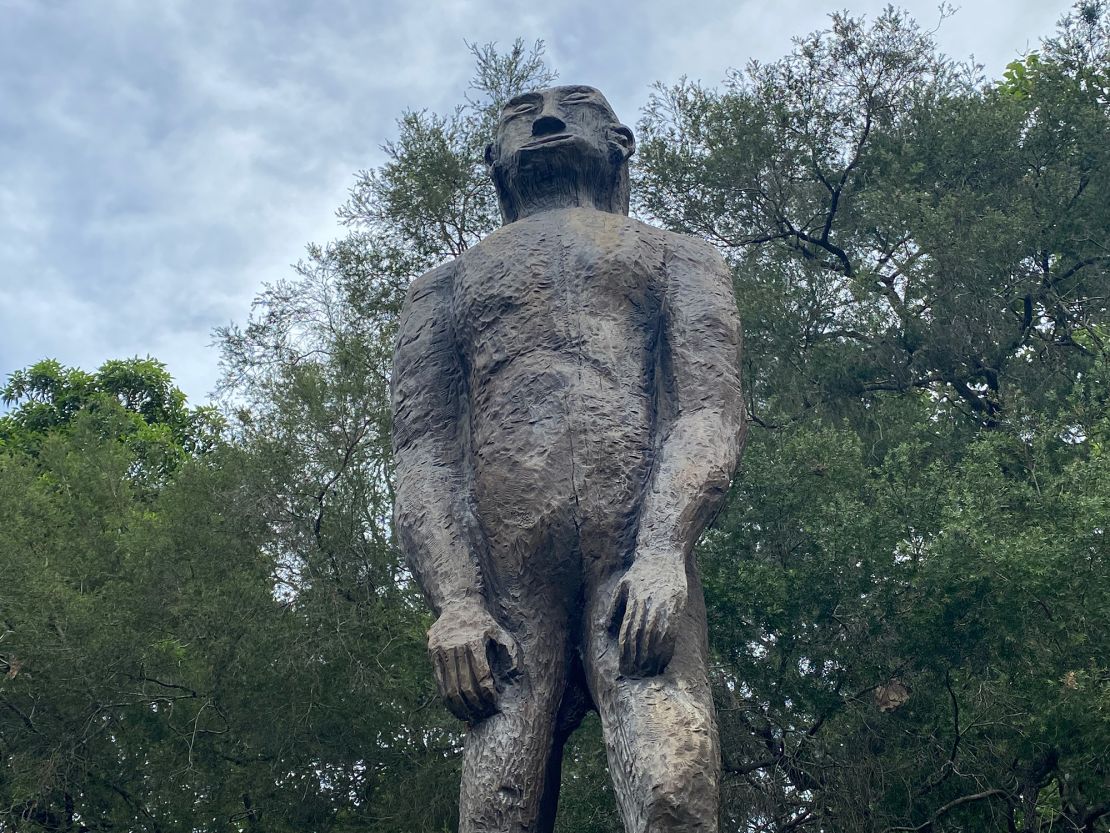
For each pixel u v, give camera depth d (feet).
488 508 12.04
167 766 26.40
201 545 28.94
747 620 22.18
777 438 25.52
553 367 12.34
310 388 30.17
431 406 13.24
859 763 21.42
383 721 26.43
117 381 56.65
